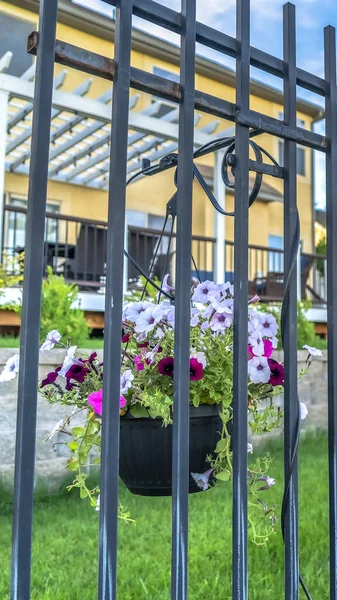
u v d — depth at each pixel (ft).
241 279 3.67
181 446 3.28
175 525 3.24
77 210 29.60
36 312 2.87
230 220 32.73
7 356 9.71
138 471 4.21
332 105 4.47
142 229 23.25
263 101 29.68
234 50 3.83
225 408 4.32
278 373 4.35
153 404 3.90
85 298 21.03
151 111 22.29
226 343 4.35
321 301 31.35
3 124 19.02
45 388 4.72
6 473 9.33
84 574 6.93
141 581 6.67
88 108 20.04
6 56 18.43
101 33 24.63
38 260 2.89
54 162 26.86
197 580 6.91
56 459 9.86
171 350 4.36
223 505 9.54
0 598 6.13
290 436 3.88
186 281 3.40
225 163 4.00
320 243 40.40
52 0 3.03
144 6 3.41
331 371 4.38
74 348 4.54
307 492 10.32
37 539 7.94
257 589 6.74
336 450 4.33
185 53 3.53
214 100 3.67
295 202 4.07
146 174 4.73
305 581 7.00
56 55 3.04
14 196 27.91
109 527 2.99
